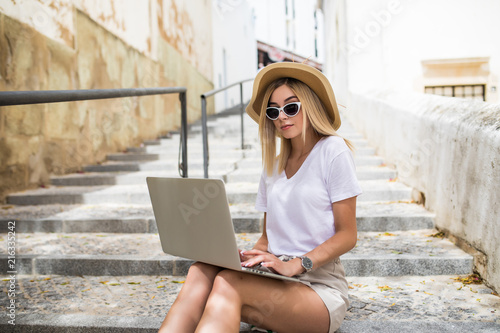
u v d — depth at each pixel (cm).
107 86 677
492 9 848
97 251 319
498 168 247
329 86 177
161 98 899
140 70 809
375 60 871
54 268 297
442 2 856
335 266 180
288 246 180
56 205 450
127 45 753
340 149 171
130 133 743
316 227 173
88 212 412
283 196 180
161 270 295
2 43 443
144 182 525
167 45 955
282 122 180
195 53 1188
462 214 305
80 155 591
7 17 451
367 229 368
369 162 595
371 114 691
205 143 431
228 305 154
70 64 573
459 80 862
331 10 1359
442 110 383
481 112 309
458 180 315
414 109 461
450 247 312
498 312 220
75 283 280
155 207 183
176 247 180
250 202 445
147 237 362
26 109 486
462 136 310
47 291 264
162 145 765
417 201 430
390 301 240
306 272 169
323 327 165
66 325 211
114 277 294
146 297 254
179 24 1043
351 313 224
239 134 844
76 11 589
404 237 346
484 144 270
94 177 521
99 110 644
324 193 173
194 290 166
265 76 186
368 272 287
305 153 182
